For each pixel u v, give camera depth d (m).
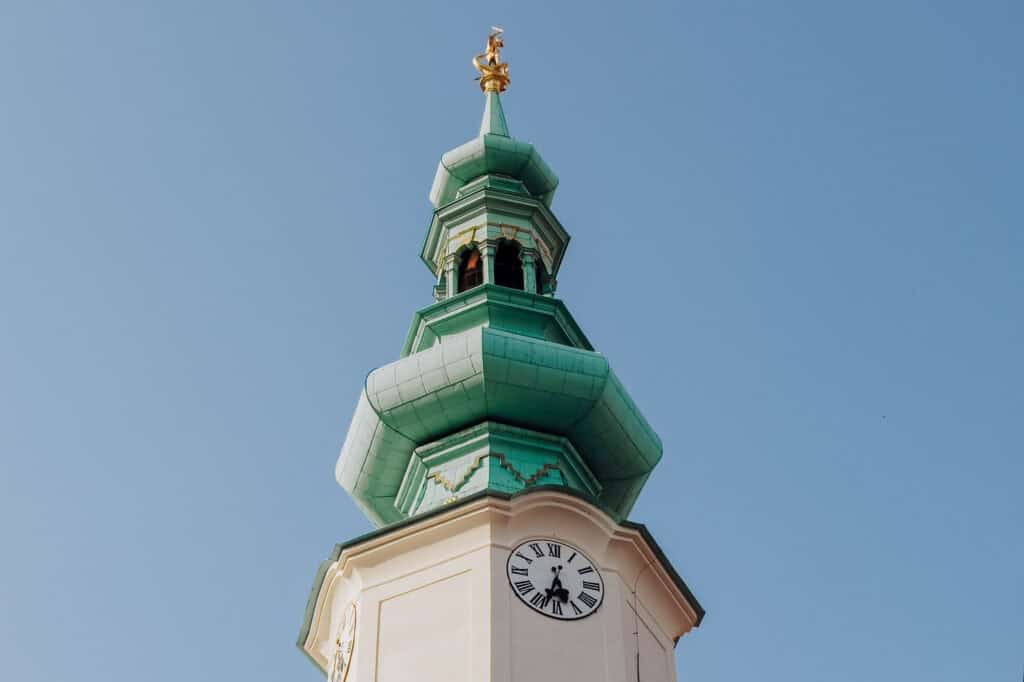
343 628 57.78
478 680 52.69
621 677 54.25
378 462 62.31
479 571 55.34
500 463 59.66
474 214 69.62
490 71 78.19
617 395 61.69
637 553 57.78
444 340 61.97
